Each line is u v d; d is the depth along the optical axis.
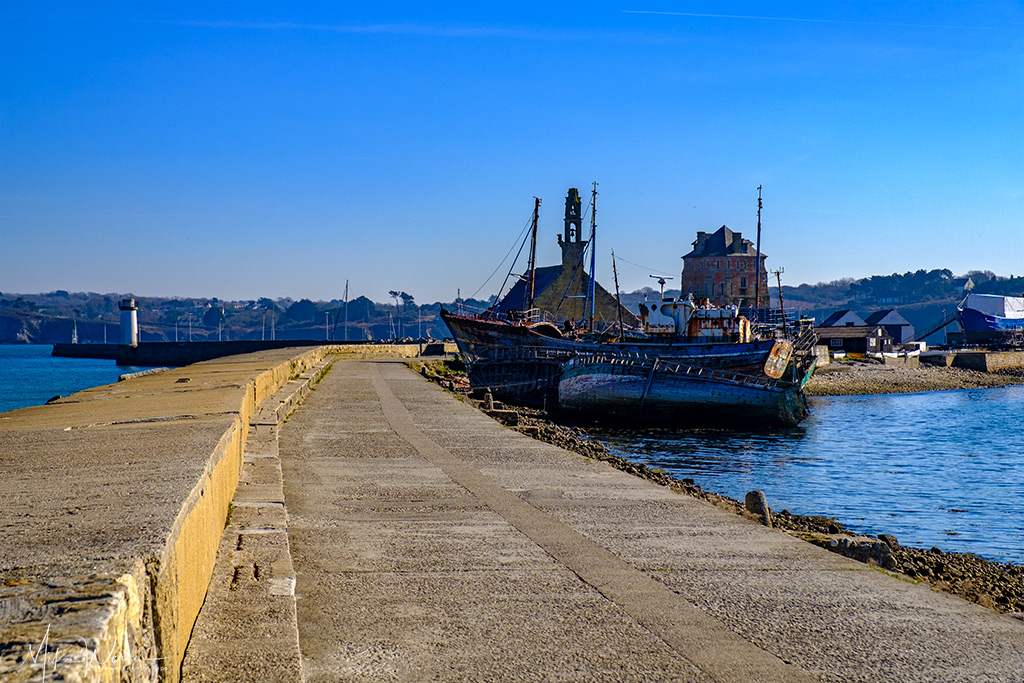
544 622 8.07
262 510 11.61
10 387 90.62
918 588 9.70
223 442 10.45
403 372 54.84
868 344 130.75
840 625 8.25
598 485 15.47
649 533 11.82
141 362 163.88
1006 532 25.72
